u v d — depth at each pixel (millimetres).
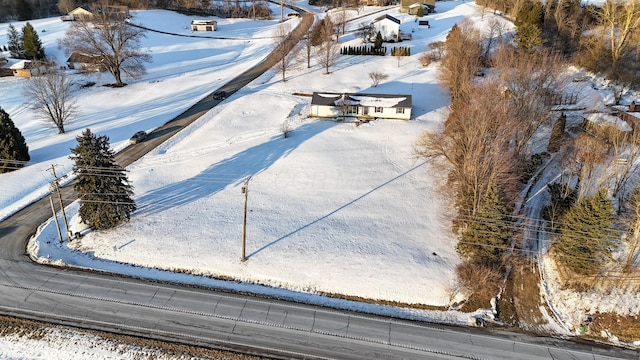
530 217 42000
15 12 117750
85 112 66812
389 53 86000
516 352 30750
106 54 74438
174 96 72125
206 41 101875
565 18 75188
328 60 78812
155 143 57125
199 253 38250
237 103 68188
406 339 31469
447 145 47344
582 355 30609
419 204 44750
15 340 30219
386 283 35688
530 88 46469
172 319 32188
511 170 41750
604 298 34000
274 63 85688
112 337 30578
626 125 47562
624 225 38469
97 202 39750
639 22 60219
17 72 79250
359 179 48656
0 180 48938
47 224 42125
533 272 37219
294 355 29938
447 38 79000
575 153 44594
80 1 120375
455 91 59531
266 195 46062
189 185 47812
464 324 33031
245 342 30672
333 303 34500
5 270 36531
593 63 64125
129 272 36781
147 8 124688
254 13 125438
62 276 36000
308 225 41625
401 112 62375
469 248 36812
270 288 35594
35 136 59594
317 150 54219
